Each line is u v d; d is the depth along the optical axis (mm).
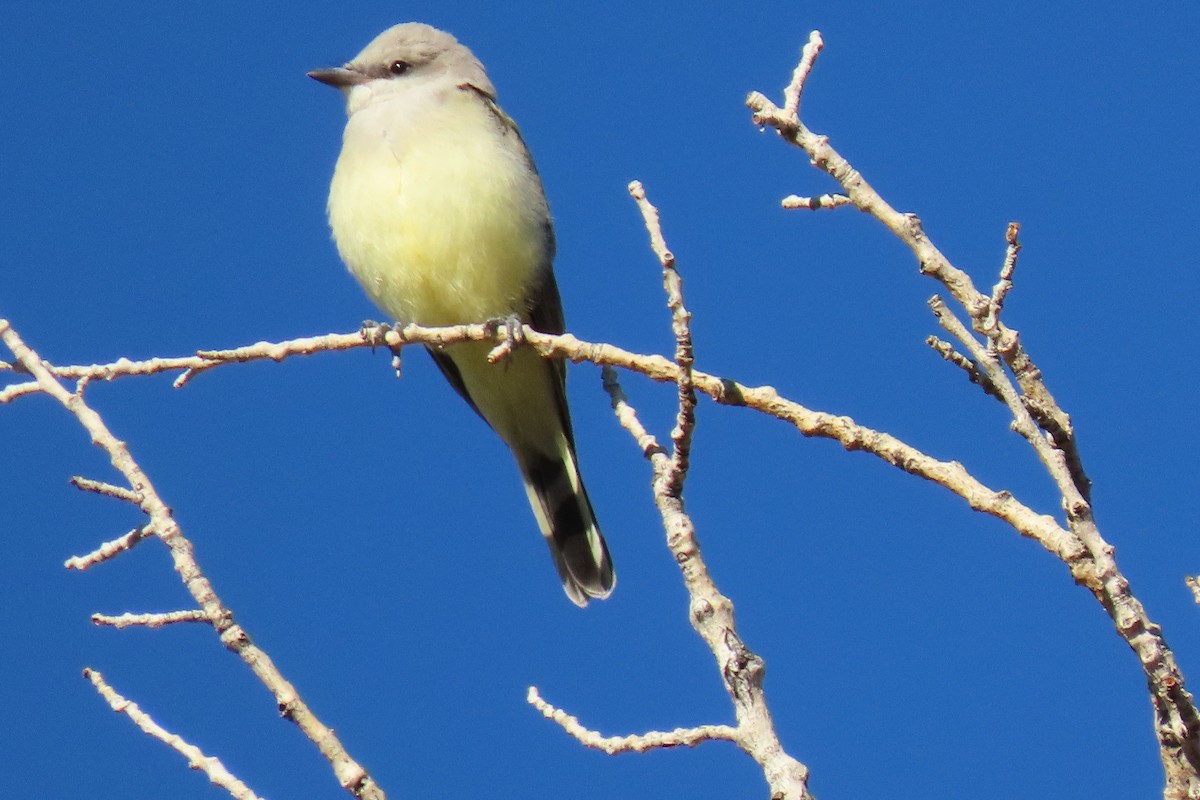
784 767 6762
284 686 7164
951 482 7309
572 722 7336
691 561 7512
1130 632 6441
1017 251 7414
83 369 9039
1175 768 6461
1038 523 6984
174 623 7367
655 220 7730
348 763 6977
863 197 7840
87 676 7262
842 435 7684
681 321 7637
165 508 7660
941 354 7809
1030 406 7523
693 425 7695
